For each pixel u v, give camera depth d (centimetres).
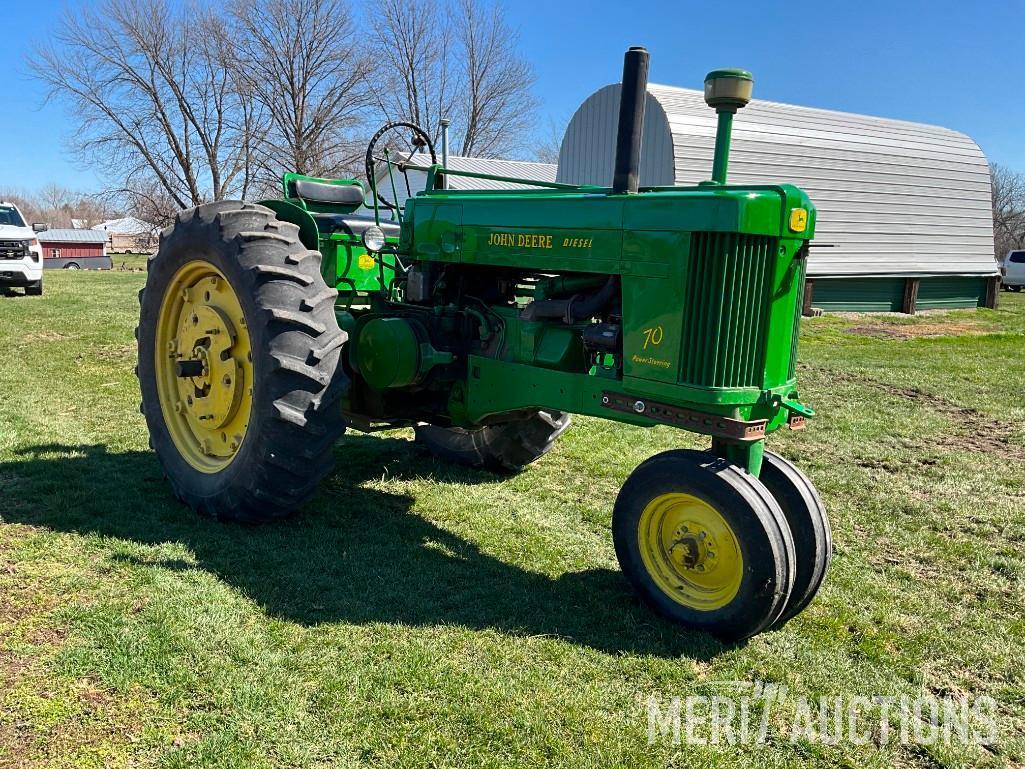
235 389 403
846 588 377
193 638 291
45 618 302
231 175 3647
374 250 446
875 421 723
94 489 442
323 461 384
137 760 231
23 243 1407
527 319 379
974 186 1912
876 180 1714
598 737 252
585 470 545
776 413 326
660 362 322
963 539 446
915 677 302
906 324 1588
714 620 312
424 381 414
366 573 359
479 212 390
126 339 961
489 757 240
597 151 1591
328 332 381
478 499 476
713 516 314
